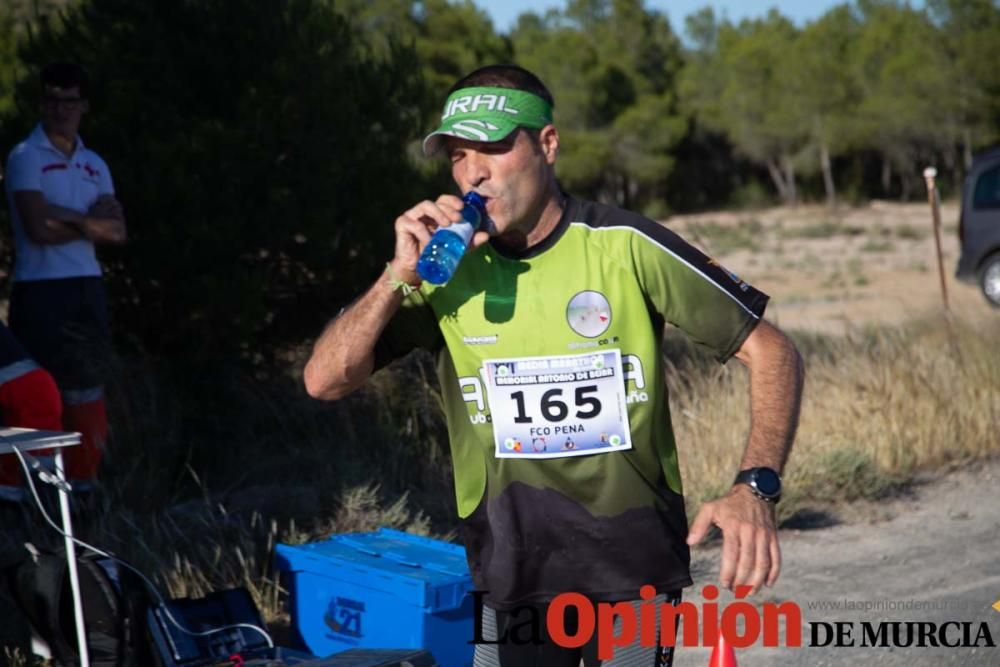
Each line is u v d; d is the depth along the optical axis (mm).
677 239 2834
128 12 7020
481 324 2850
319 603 4652
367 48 7691
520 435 2863
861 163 57812
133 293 6840
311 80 7066
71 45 6965
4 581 4348
